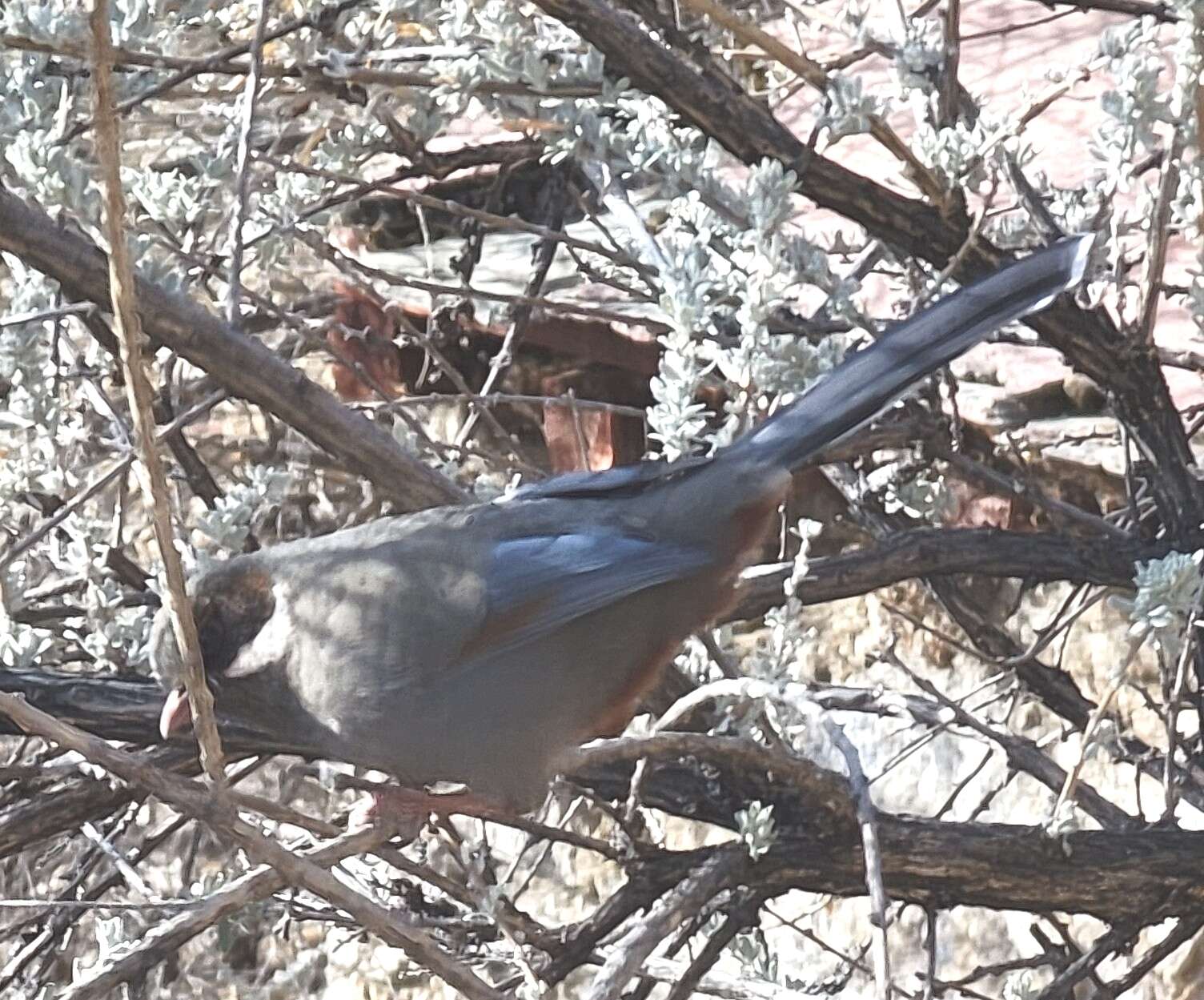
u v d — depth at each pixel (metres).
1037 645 4.16
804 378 3.70
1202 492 4.11
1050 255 3.52
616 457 5.60
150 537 5.55
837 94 3.76
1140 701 5.25
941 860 3.71
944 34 4.12
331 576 3.32
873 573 4.07
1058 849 3.72
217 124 5.34
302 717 3.41
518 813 3.45
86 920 5.31
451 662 3.24
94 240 3.49
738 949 3.80
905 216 3.98
